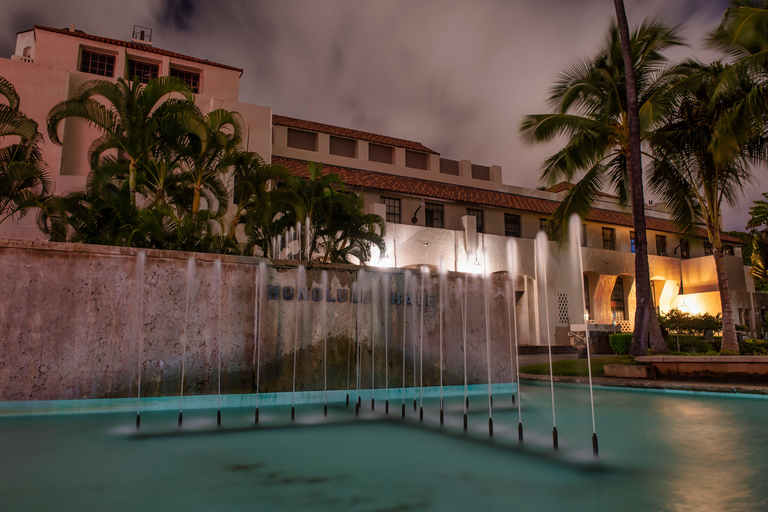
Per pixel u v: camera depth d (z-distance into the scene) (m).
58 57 19.48
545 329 25.59
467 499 3.18
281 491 3.33
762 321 29.92
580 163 16.80
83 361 7.04
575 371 14.31
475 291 10.03
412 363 9.20
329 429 5.76
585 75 16.45
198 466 4.00
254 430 5.65
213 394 7.64
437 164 28.78
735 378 10.06
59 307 7.04
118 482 3.53
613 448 4.78
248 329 8.02
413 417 6.68
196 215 11.45
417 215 25.66
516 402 8.51
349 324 8.77
